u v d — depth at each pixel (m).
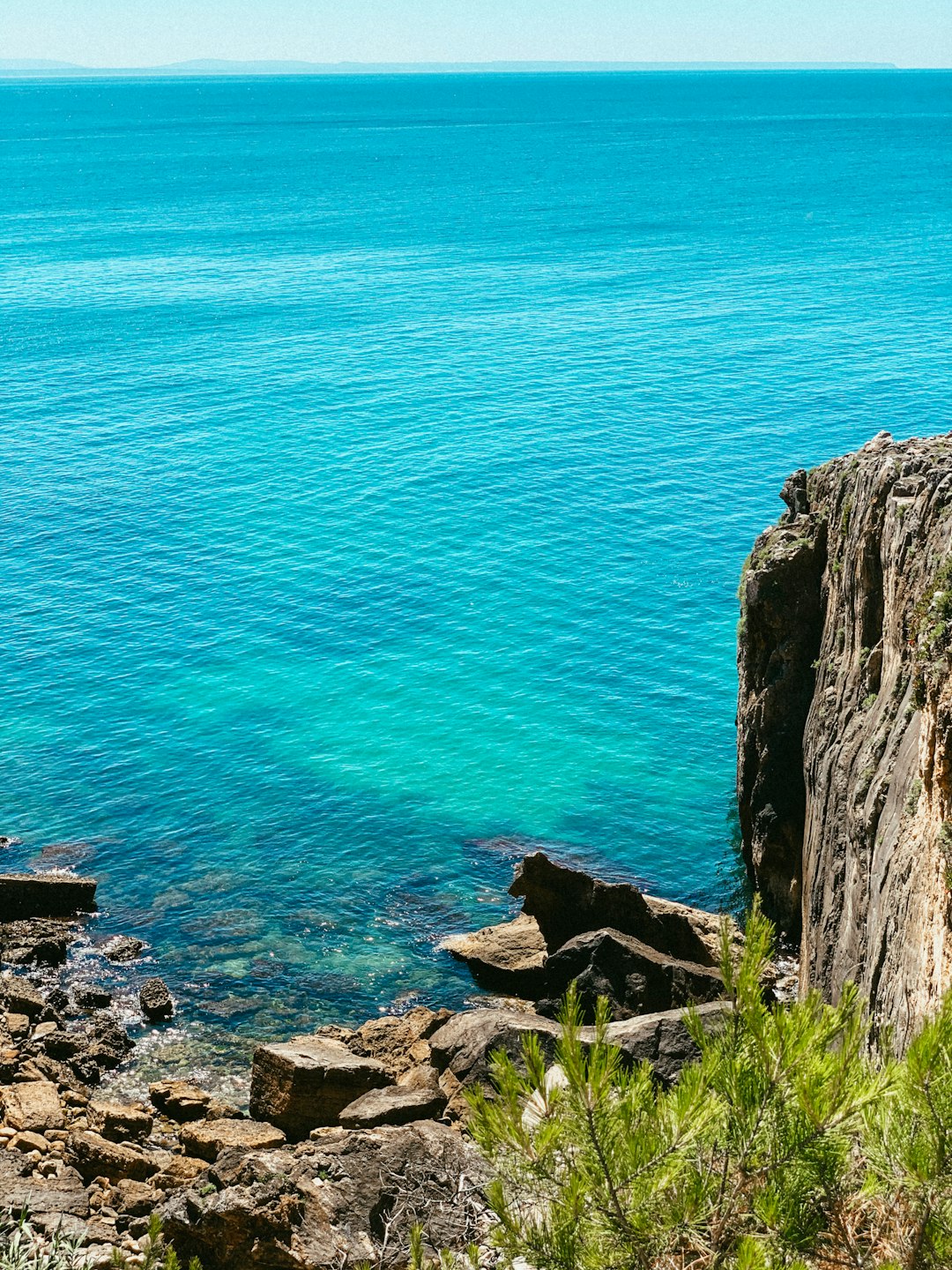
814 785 35.56
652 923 34.06
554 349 112.00
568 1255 8.80
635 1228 8.77
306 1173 19.52
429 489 78.50
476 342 115.38
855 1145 9.39
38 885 37.66
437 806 45.12
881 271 145.38
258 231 188.38
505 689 53.97
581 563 67.38
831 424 89.31
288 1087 26.38
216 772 46.84
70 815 43.66
